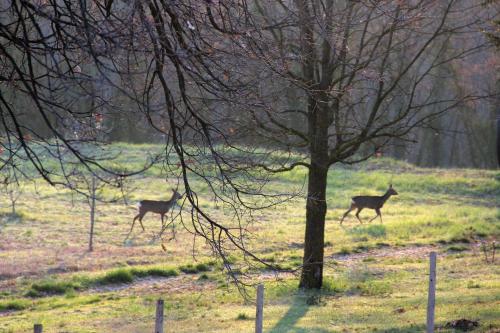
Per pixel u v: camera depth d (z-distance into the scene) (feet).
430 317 69.82
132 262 147.33
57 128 39.73
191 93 52.80
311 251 117.70
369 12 92.89
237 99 44.16
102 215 201.57
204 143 45.47
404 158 414.00
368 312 96.32
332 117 112.47
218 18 46.70
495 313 88.07
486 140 387.34
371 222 209.97
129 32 39.11
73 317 101.35
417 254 160.97
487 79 253.85
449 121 424.87
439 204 256.93
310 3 71.56
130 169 252.62
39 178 230.48
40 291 124.06
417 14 99.14
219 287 125.18
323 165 111.86
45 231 177.88
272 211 219.41
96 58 35.78
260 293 64.13
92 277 131.54
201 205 204.85
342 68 107.34
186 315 99.60
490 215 216.54
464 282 119.85
